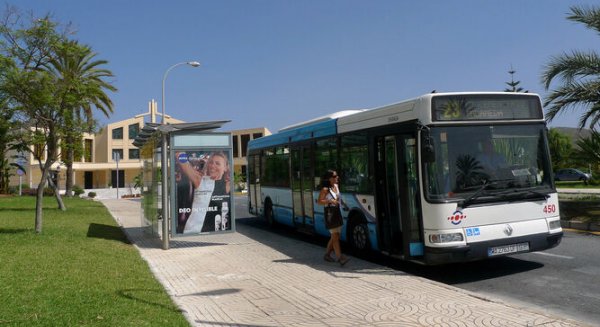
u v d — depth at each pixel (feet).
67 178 132.16
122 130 240.94
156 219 45.09
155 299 23.36
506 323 18.70
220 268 32.50
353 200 35.24
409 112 28.60
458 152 27.17
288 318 20.66
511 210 27.35
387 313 20.75
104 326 18.30
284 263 33.47
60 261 32.07
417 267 32.01
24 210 80.59
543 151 29.04
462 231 26.27
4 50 44.83
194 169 41.75
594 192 87.40
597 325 19.39
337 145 37.70
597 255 32.24
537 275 27.96
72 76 48.16
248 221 67.05
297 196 45.80
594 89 49.98
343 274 29.12
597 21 50.34
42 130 49.06
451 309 20.90
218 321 20.38
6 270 28.50
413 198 28.37
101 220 65.87
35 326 18.12
